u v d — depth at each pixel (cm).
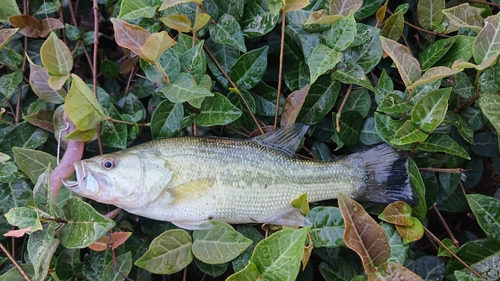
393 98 46
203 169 43
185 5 50
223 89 51
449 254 45
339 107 51
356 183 46
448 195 50
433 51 49
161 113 48
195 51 47
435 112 44
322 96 49
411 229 44
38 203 40
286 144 46
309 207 47
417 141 43
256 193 44
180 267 43
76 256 45
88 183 43
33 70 46
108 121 48
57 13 55
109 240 43
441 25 51
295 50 51
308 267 49
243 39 49
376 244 39
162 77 46
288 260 36
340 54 45
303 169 45
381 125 46
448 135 48
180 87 45
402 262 43
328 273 46
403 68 44
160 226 49
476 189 54
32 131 50
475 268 44
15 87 50
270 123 52
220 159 44
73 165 45
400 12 49
